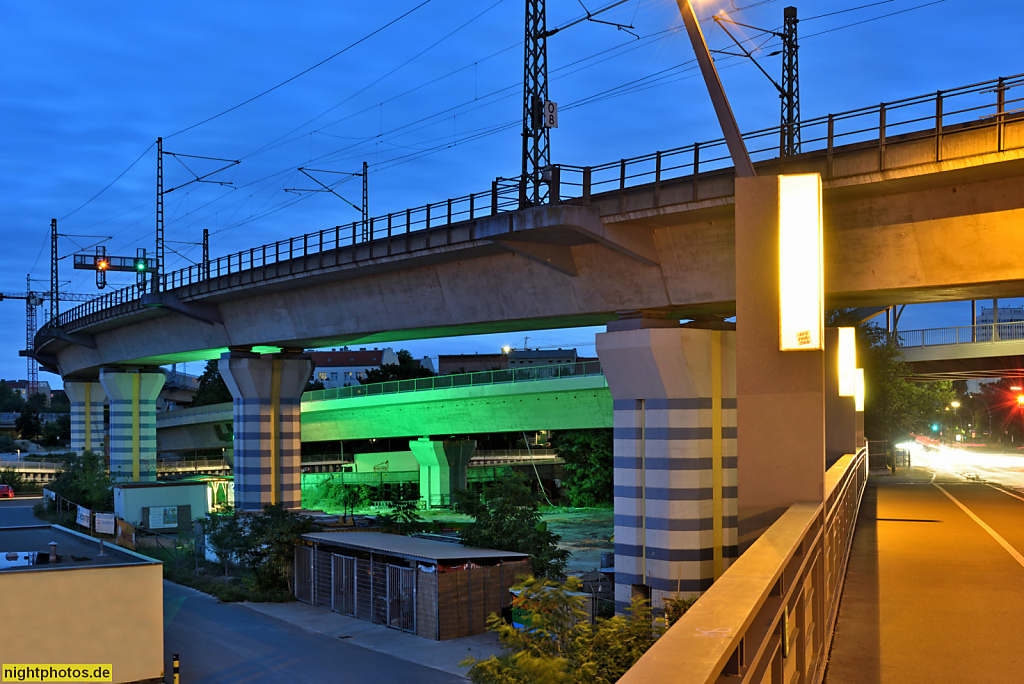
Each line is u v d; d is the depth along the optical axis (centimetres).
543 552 3394
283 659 2788
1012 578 1382
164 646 2970
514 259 2988
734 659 422
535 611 1430
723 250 2458
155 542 5500
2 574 2328
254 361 4622
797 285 1166
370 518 5084
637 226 2525
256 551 4009
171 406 17812
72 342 7112
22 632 2342
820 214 1164
